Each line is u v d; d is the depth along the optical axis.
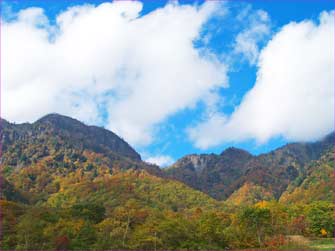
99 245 90.62
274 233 112.12
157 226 98.00
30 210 109.19
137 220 110.44
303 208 148.88
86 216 113.62
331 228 122.94
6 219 97.69
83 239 92.12
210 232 99.75
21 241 88.75
